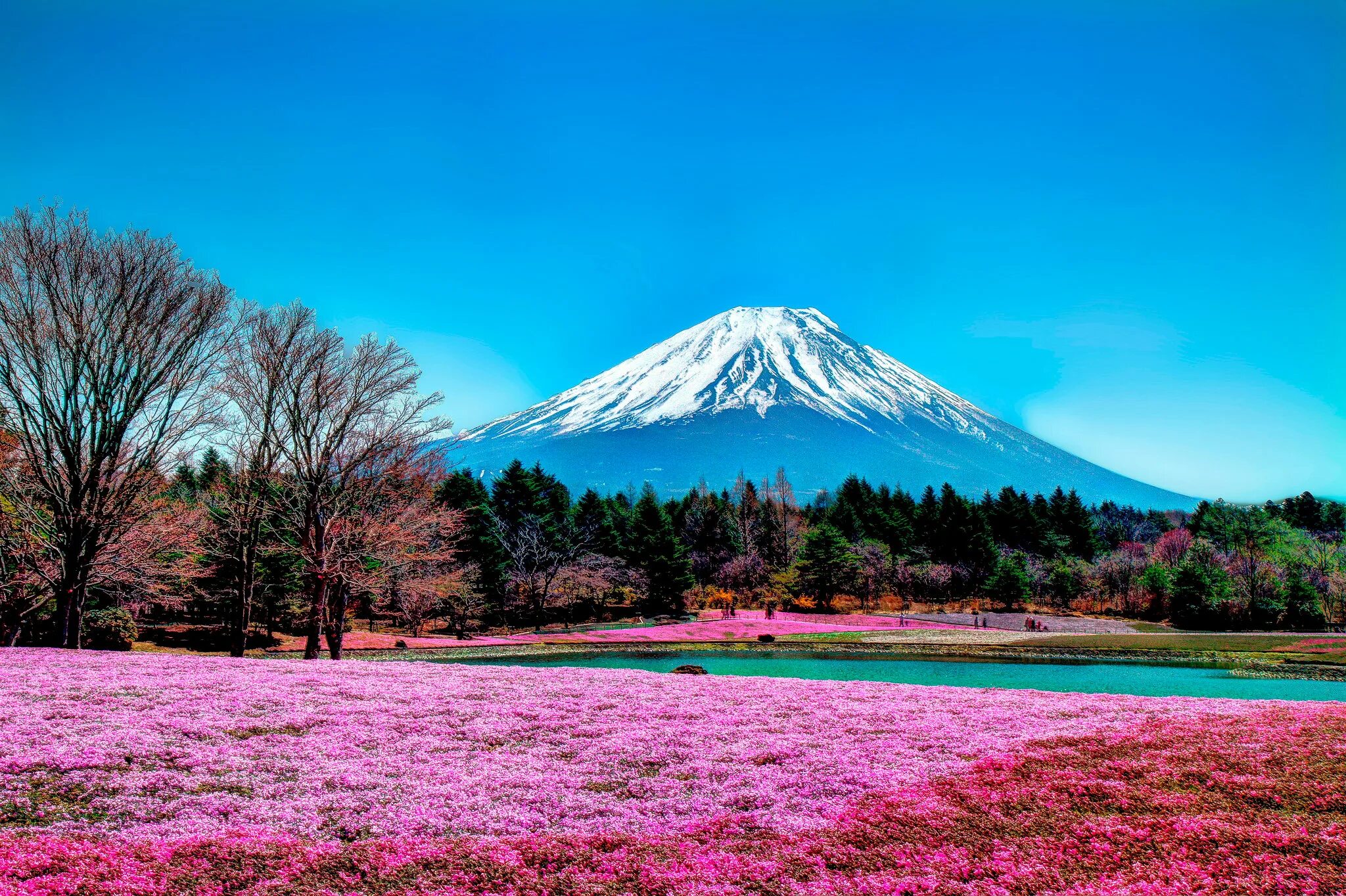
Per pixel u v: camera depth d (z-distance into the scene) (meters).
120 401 27.03
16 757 12.05
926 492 141.75
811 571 89.62
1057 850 9.55
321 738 14.23
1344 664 44.38
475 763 13.20
